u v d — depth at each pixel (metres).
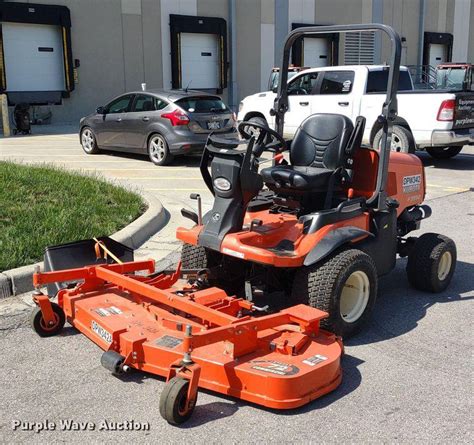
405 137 12.30
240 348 3.83
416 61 34.19
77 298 4.75
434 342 4.73
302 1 28.53
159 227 7.86
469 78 21.83
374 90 13.04
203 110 12.77
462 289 5.94
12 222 6.89
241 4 26.53
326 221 4.66
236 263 5.08
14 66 21.36
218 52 26.39
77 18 22.22
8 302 5.39
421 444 3.40
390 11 32.22
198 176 11.55
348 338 4.75
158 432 3.50
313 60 29.78
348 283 4.64
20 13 20.75
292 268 4.70
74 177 9.41
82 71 22.67
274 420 3.62
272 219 4.94
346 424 3.59
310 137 5.33
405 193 5.91
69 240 6.46
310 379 3.71
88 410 3.74
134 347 4.00
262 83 27.89
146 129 12.83
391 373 4.22
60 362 4.36
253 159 4.60
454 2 36.00
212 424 3.58
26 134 18.78
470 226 8.44
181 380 3.50
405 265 6.70
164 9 24.31
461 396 3.92
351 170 5.27
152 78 24.45
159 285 4.86
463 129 12.55
